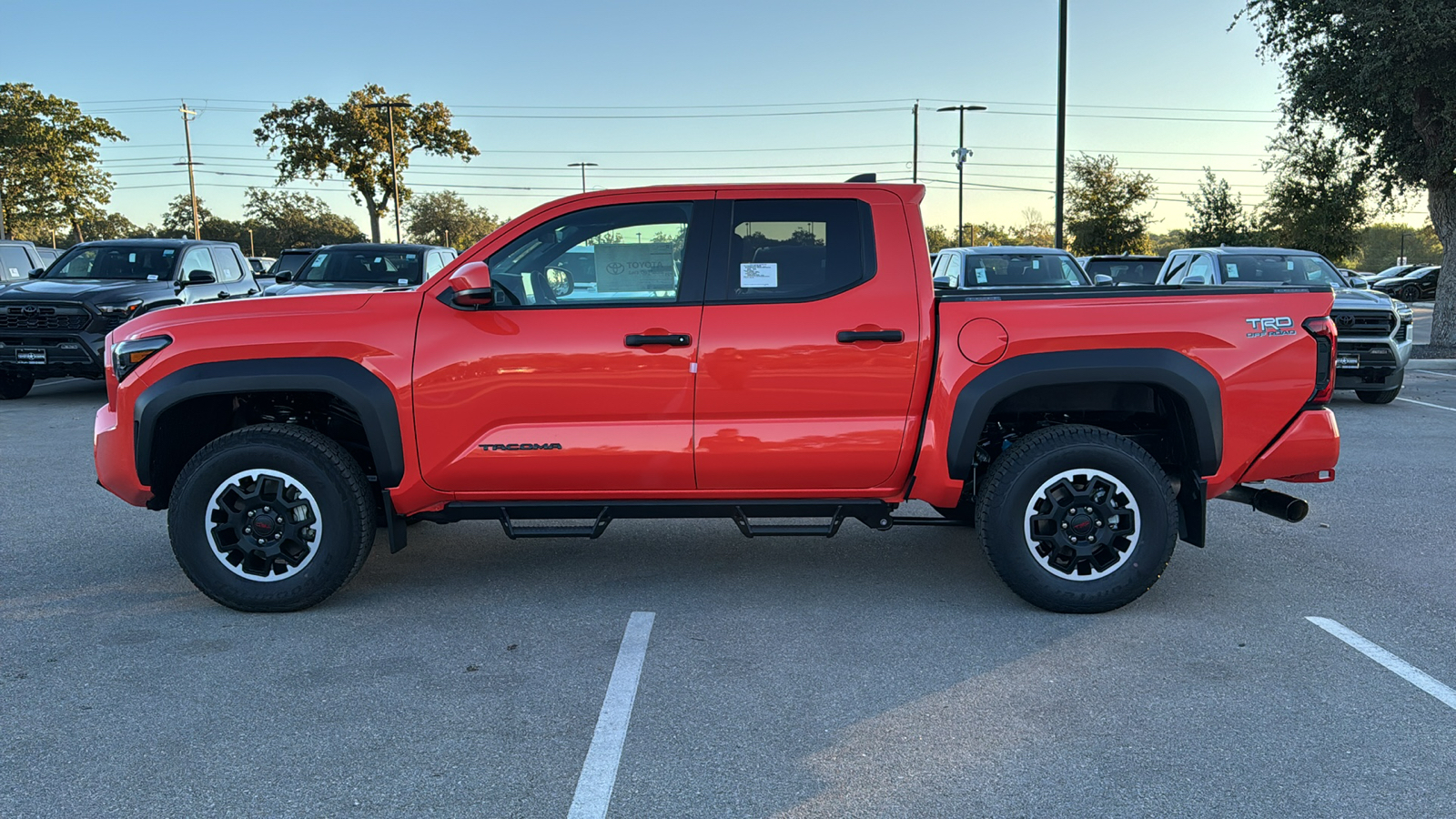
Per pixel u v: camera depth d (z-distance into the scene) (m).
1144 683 3.67
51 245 69.31
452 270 4.43
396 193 50.59
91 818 2.77
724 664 3.88
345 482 4.39
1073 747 3.18
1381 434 9.22
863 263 4.39
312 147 53.28
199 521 4.38
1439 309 16.69
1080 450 4.28
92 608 4.55
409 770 3.05
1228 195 37.66
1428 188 16.02
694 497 4.52
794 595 4.73
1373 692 3.59
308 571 4.42
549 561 5.30
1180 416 4.40
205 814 2.79
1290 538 5.71
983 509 4.41
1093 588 4.35
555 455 4.37
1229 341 4.29
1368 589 4.78
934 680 3.72
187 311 4.48
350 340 4.34
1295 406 4.34
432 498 4.51
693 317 4.34
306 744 3.21
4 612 4.50
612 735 3.28
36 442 8.89
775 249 4.41
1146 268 16.69
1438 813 2.77
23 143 49.88
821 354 4.32
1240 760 3.08
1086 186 44.81
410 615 4.46
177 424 4.66
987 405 4.29
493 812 2.80
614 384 4.34
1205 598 4.66
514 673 3.80
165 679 3.74
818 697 3.57
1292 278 11.96
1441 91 13.91
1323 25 14.80
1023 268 13.05
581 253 4.44
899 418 4.39
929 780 2.97
